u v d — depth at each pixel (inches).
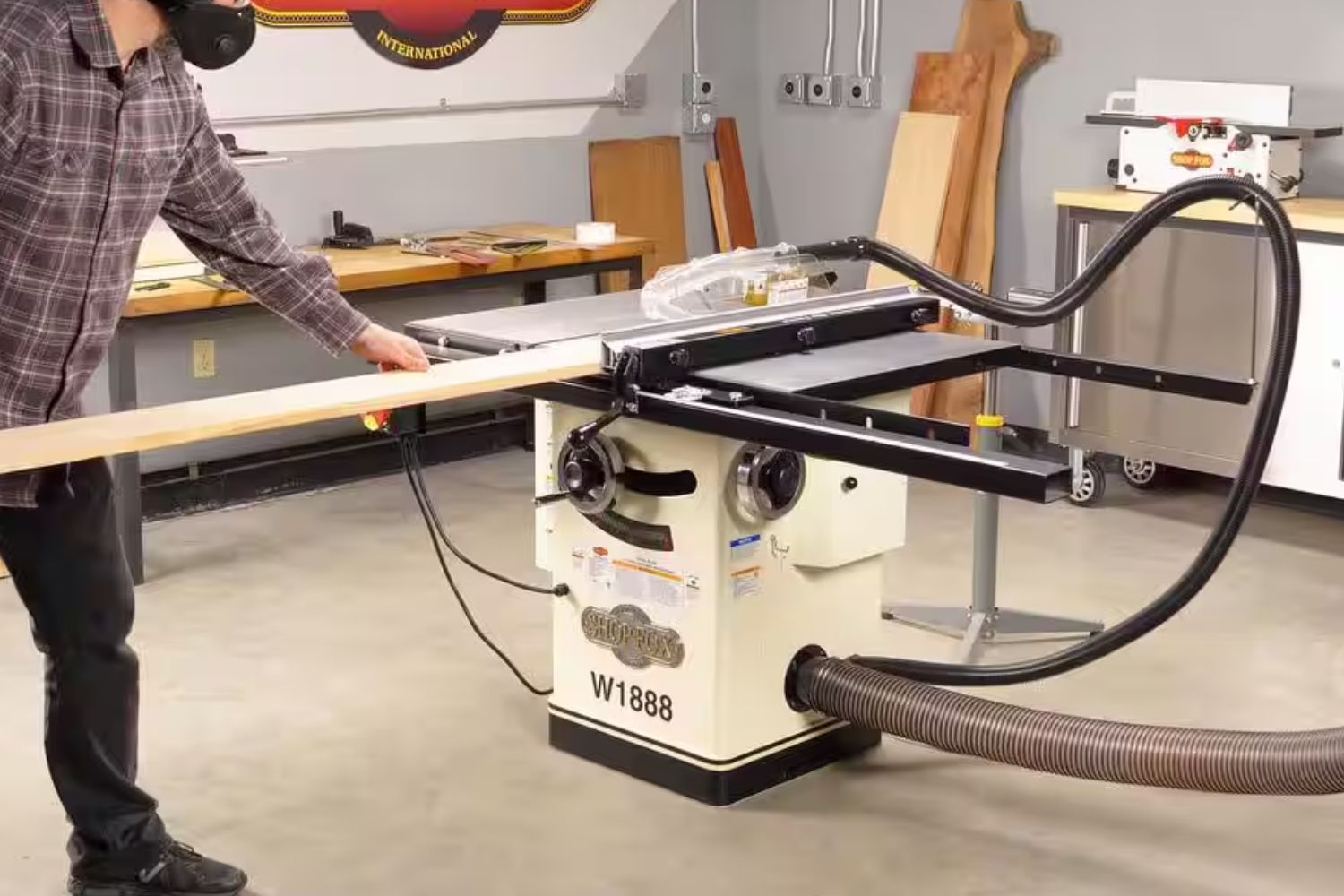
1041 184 234.4
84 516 109.8
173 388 213.3
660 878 121.9
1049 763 126.8
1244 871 122.3
